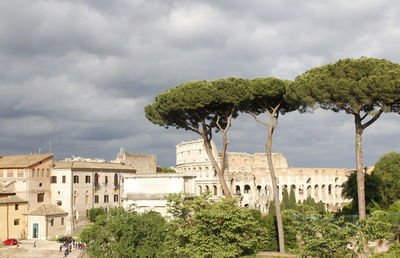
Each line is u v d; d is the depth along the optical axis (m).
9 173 92.06
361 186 46.59
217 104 55.41
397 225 49.34
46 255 72.94
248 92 53.44
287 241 57.56
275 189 54.25
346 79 43.69
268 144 55.44
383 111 44.25
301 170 149.00
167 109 54.91
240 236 40.75
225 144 56.81
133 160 122.19
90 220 97.38
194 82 55.19
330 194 157.25
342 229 39.06
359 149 46.78
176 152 150.88
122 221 50.47
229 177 132.00
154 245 49.50
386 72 41.62
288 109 57.50
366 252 46.03
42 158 94.19
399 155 73.25
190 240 41.66
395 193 69.25
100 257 49.16
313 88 45.69
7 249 75.56
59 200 94.81
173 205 44.72
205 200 44.59
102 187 103.69
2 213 84.19
